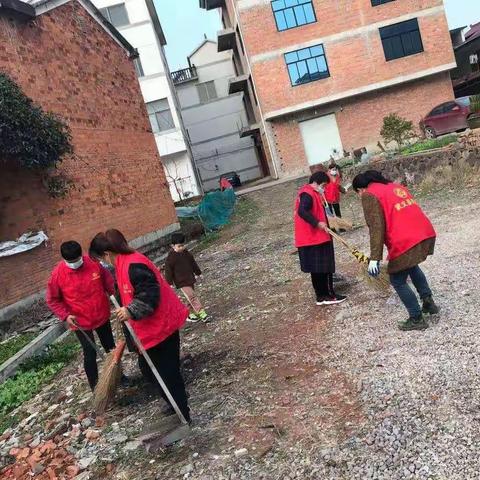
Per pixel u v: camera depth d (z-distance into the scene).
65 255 5.14
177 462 3.93
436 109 22.27
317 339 5.44
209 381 5.21
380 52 28.31
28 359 7.75
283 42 28.33
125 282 3.98
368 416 3.74
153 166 17.17
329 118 29.30
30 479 4.43
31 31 11.89
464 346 4.33
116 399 5.47
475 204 10.17
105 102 14.84
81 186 12.61
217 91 42.25
